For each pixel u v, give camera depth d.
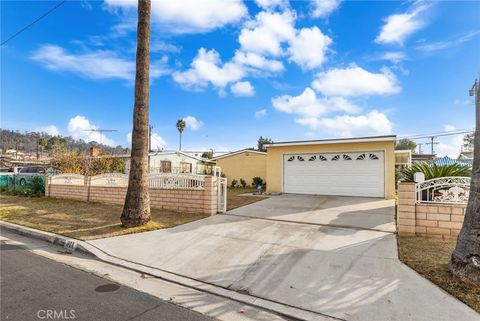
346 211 9.12
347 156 13.66
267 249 5.54
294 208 9.74
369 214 8.58
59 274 4.63
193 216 8.73
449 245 5.48
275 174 15.34
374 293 3.77
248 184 21.36
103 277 4.55
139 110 7.49
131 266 5.05
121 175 11.97
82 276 4.57
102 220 8.52
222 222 7.84
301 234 6.44
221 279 4.42
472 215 3.88
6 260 5.30
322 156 14.20
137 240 6.42
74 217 9.04
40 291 3.94
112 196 11.80
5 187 17.14
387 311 3.36
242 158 21.72
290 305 3.62
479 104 3.96
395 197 12.68
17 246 6.32
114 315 3.32
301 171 14.70
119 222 8.18
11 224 8.18
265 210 9.43
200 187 9.19
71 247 6.22
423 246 5.43
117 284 4.28
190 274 4.64
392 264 4.61
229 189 19.38
